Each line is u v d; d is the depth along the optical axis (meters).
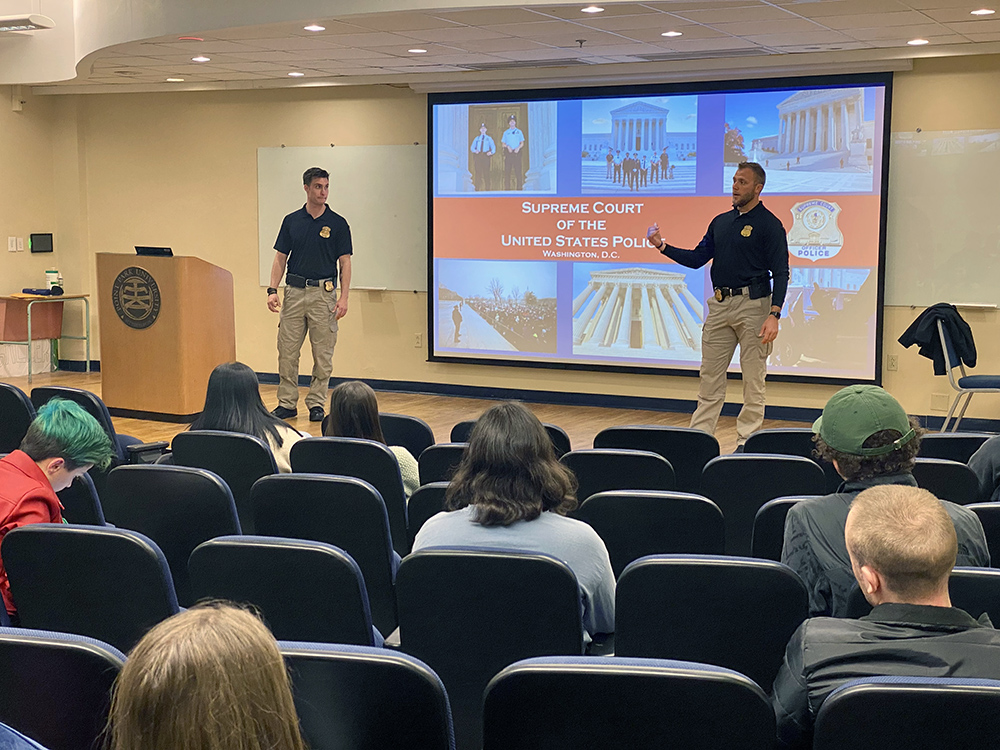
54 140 11.25
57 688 1.63
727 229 6.39
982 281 7.87
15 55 9.89
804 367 8.51
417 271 9.95
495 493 2.33
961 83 7.78
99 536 2.21
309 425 8.04
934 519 1.58
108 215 11.22
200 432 3.67
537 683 1.49
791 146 8.34
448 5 6.02
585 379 9.40
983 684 1.37
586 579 2.31
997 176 7.74
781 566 2.00
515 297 9.53
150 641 0.98
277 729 0.98
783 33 7.00
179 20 6.97
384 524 2.82
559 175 9.21
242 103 10.44
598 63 8.67
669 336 9.00
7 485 2.52
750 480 3.36
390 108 9.83
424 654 2.20
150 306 7.90
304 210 8.09
